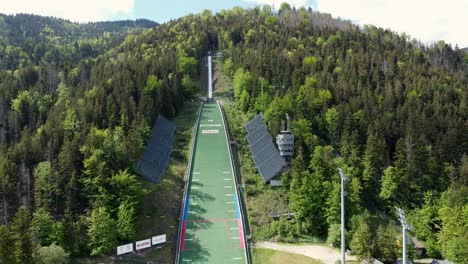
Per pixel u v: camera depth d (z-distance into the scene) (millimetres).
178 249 91438
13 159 104375
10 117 155625
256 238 96875
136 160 112188
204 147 143875
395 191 111125
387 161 120375
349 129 132500
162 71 191500
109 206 92750
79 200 95375
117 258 87250
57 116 136625
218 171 127250
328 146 126500
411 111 144875
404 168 112812
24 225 80562
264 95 160500
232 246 93062
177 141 148375
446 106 151375
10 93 183750
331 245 94312
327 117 139000
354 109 145375
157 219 101250
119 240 91750
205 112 180250
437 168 116812
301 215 99312
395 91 162125
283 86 178750
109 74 185375
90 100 143375
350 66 189500
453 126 133500
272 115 142750
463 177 111500
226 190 116562
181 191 115625
